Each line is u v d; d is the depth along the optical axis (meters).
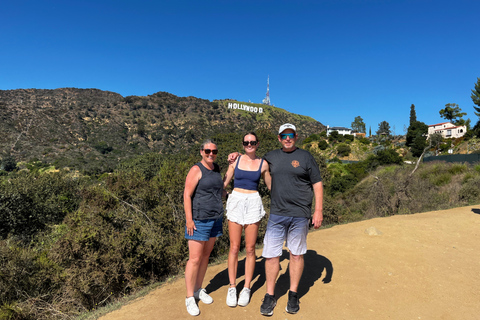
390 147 65.25
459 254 4.34
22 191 15.09
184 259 6.09
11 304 4.90
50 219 15.88
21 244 11.01
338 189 30.34
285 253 4.66
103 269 5.16
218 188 3.00
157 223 7.22
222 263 4.55
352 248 4.64
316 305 2.98
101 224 6.84
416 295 3.19
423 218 6.42
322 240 5.17
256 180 2.95
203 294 3.11
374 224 6.04
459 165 19.27
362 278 3.59
